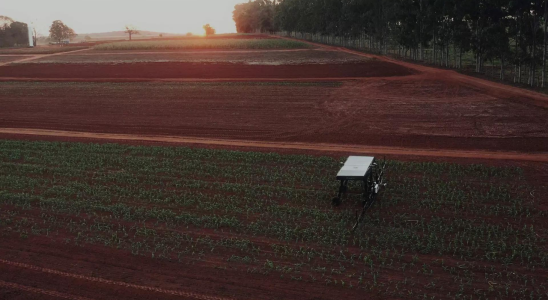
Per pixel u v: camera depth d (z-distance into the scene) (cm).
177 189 2195
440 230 1633
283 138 3156
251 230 1709
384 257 1468
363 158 1952
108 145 3020
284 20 13312
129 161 2653
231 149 2891
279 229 1686
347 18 8638
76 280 1385
